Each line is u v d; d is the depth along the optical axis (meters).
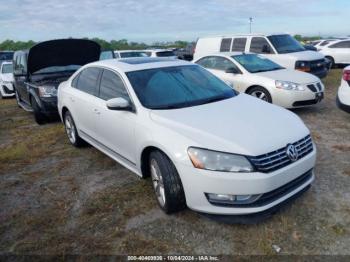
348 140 5.45
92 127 4.91
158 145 3.34
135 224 3.38
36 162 5.30
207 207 3.06
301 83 6.96
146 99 3.93
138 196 3.93
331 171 4.29
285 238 3.03
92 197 3.99
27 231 3.40
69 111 5.60
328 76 13.46
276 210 3.10
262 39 10.73
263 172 2.93
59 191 4.23
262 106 3.97
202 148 3.02
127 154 4.09
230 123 3.37
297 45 11.00
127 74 4.26
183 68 4.68
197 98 4.13
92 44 8.38
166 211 3.42
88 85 5.11
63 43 7.82
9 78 12.84
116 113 4.12
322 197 3.66
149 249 3.01
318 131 6.01
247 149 2.95
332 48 16.78
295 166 3.13
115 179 4.45
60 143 6.20
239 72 7.81
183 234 3.18
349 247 2.87
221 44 11.81
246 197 2.95
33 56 7.66
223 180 2.92
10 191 4.32
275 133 3.21
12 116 9.12
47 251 3.07
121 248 3.04
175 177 3.25
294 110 7.63
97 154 5.46
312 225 3.19
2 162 5.38
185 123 3.39
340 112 7.33
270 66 8.12
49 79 7.69
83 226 3.41
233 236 3.10
